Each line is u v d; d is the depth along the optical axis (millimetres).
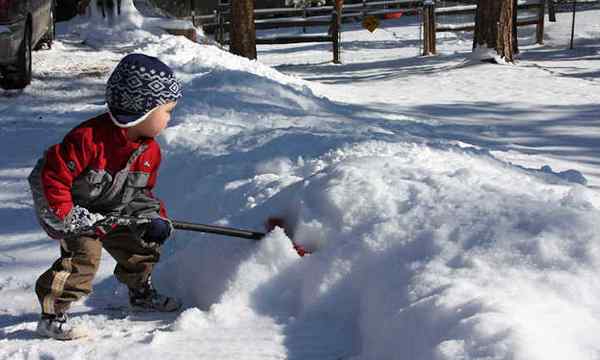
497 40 18281
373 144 5531
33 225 5480
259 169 5215
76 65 12477
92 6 16734
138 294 3984
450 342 2697
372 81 16500
